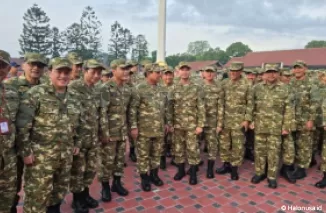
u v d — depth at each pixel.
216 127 4.40
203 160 5.28
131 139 5.07
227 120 4.30
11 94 2.40
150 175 4.01
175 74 5.21
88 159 3.15
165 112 4.24
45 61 3.10
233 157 4.25
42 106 2.51
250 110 4.16
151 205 3.38
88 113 3.02
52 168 2.59
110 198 3.48
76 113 2.83
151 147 3.94
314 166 4.98
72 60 3.52
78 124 2.89
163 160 4.70
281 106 3.94
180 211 3.24
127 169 4.65
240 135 4.22
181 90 4.09
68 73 2.60
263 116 4.03
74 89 2.88
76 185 3.08
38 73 3.08
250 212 3.25
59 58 2.56
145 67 3.87
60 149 2.64
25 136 2.43
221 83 4.46
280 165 4.83
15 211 2.87
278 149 3.97
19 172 2.78
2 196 2.42
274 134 3.95
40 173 2.54
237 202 3.50
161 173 4.50
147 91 3.76
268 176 4.05
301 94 4.39
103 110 3.23
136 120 3.75
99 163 3.47
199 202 3.48
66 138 2.69
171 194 3.70
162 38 7.43
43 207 2.61
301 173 4.40
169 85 4.43
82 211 3.12
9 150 2.38
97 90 3.21
